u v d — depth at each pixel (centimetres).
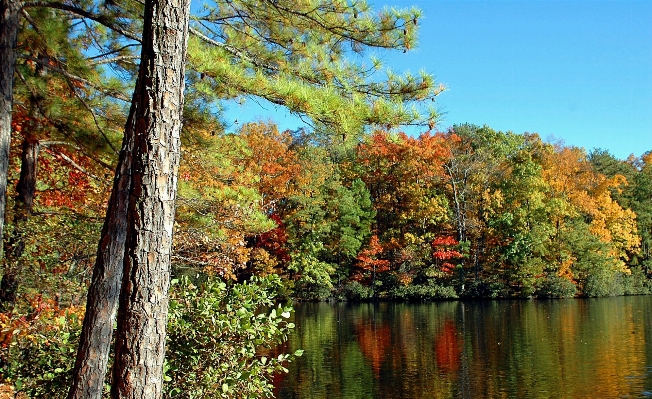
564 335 1939
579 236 3822
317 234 3741
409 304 3444
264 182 3478
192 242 1089
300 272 3775
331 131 616
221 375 550
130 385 306
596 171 5150
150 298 315
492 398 1152
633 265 4556
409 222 4128
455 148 4125
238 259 1934
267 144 3544
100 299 431
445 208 3906
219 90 648
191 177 1124
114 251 439
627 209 4516
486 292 3703
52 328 546
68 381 530
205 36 654
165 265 322
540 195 3828
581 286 3862
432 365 1472
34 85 676
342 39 709
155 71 328
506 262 3788
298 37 716
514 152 4703
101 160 797
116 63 759
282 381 1312
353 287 3800
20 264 721
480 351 1661
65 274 801
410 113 605
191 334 548
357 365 1487
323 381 1310
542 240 3659
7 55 580
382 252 3972
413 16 669
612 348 1661
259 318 573
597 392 1177
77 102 709
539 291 3688
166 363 512
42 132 716
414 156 4000
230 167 1237
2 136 573
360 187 4053
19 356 537
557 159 4581
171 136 329
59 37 664
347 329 2233
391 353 1658
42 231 785
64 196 973
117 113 746
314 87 642
